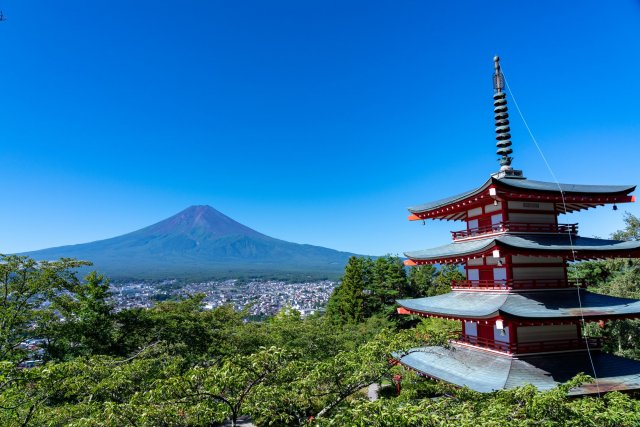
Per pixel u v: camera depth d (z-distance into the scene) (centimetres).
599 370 1789
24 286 2861
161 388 1073
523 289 1922
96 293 3120
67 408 1423
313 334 3550
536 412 1147
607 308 1808
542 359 1831
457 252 2048
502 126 2334
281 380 1229
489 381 1720
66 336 2838
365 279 6303
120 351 3228
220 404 1206
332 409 1350
